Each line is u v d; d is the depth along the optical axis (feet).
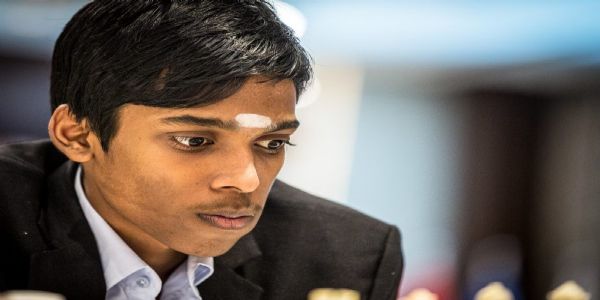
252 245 7.64
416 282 23.91
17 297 4.96
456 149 25.59
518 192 26.07
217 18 5.99
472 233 25.40
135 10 6.08
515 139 26.03
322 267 7.84
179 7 6.01
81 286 6.76
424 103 24.67
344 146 23.68
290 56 6.11
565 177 25.66
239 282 7.39
